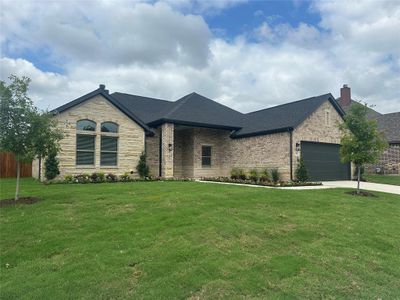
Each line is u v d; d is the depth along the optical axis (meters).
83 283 4.76
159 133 21.03
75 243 6.29
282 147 19.27
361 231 7.88
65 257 5.69
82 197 10.36
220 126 21.58
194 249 6.07
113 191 11.74
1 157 21.33
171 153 19.86
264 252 6.24
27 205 9.09
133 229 7.11
